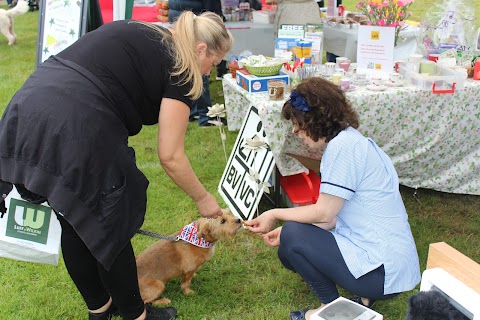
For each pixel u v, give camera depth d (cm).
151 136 483
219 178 385
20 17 1198
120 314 217
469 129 313
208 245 243
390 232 200
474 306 109
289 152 299
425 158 321
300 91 199
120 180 176
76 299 255
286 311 239
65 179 168
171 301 251
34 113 169
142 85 179
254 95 297
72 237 197
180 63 178
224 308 246
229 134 473
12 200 208
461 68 310
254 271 274
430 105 299
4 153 176
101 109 170
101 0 497
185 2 449
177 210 342
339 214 207
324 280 214
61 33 386
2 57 823
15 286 265
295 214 211
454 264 120
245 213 299
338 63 336
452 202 342
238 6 531
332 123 198
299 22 434
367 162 197
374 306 240
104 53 175
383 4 349
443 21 353
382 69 318
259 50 496
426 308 115
